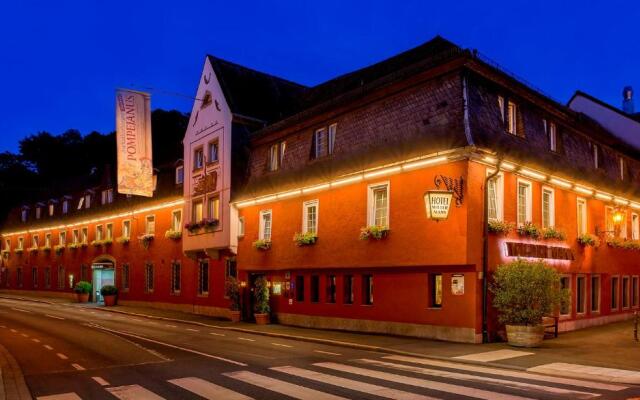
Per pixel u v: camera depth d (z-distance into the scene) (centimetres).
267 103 3241
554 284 1661
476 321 1719
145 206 3903
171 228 3625
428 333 1850
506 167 1875
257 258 2702
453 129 1794
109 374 1246
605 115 3284
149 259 3856
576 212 2286
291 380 1138
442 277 1828
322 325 2309
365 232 2041
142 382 1143
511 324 1642
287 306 2538
